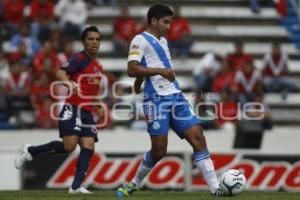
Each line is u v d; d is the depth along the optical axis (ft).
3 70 205.26
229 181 94.07
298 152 160.97
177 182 154.61
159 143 93.81
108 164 154.40
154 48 93.71
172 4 252.62
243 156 159.33
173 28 224.74
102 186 153.58
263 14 255.70
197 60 233.76
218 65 212.64
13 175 152.35
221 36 246.47
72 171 152.66
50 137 177.37
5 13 226.58
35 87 187.62
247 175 158.81
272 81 220.02
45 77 189.06
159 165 154.61
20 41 213.25
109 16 243.81
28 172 152.46
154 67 93.71
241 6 256.52
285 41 250.37
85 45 111.14
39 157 152.35
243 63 200.54
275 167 159.94
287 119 221.87
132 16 244.22
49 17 224.53
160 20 94.17
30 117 186.19
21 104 187.73
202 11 253.03
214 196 94.79
